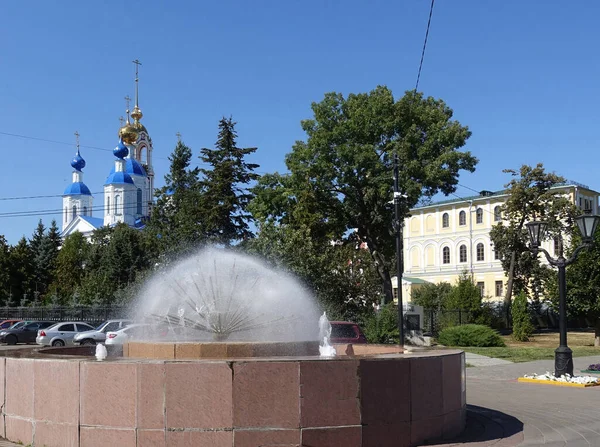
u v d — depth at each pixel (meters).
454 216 67.75
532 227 17.11
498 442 8.29
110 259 53.75
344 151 36.09
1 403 8.33
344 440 7.04
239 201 40.84
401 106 37.12
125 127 94.12
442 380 8.11
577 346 30.47
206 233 38.97
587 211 39.31
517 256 44.22
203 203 39.81
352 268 31.75
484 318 39.31
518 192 42.59
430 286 52.81
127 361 7.10
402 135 37.66
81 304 46.75
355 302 31.38
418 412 7.64
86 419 7.20
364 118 36.75
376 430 7.22
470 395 13.81
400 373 7.49
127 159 92.88
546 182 43.06
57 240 67.06
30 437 7.78
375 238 39.84
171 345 8.90
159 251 40.34
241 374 6.86
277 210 38.00
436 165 35.66
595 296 27.97
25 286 58.47
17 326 36.94
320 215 36.47
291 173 37.91
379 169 35.81
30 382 7.86
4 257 57.31
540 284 45.12
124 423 6.99
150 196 97.38
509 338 36.81
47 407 7.61
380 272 39.25
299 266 28.59
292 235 29.95
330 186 37.75
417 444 7.60
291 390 6.91
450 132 37.06
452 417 8.35
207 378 6.86
